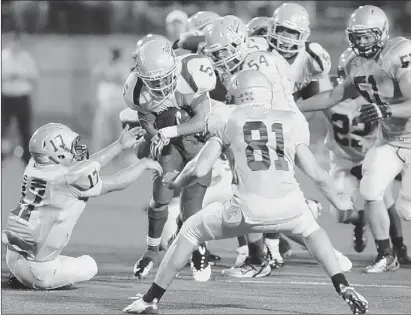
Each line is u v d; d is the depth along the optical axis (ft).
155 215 72.49
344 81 80.18
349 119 86.79
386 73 75.97
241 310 58.44
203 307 59.41
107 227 106.22
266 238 78.69
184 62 70.18
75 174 63.05
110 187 64.23
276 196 55.57
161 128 71.67
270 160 55.83
